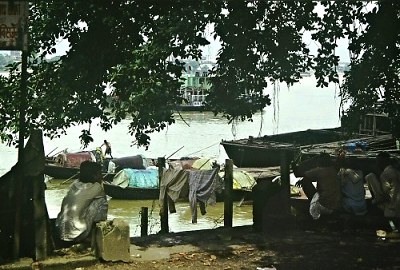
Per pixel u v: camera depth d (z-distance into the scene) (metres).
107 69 10.26
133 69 9.76
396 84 11.08
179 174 12.34
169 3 9.70
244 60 10.15
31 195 7.73
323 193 10.02
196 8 9.46
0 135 11.16
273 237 9.57
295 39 10.17
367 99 11.38
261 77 10.41
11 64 10.95
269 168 24.80
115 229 7.86
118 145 38.41
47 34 10.11
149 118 10.12
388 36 10.47
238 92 10.51
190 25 9.42
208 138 42.97
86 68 10.19
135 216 20.27
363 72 10.98
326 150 23.73
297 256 8.54
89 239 8.12
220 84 10.49
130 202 22.53
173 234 9.80
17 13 7.16
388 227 9.95
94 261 7.79
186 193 12.43
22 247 7.79
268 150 25.64
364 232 9.85
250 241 9.34
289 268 7.98
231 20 9.73
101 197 8.23
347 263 8.25
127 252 7.96
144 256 8.32
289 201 10.28
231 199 11.21
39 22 10.27
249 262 8.25
